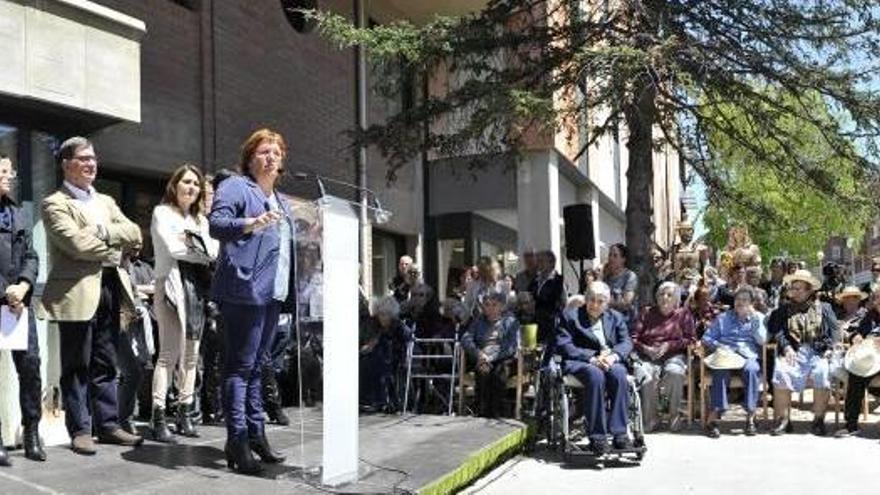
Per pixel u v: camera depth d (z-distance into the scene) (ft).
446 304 41.06
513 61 38.34
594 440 28.35
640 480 26.53
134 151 32.63
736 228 46.26
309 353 33.55
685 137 40.40
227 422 20.56
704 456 30.04
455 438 27.84
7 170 20.03
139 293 26.02
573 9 37.83
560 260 64.23
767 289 48.60
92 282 21.15
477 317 35.14
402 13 56.34
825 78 37.11
